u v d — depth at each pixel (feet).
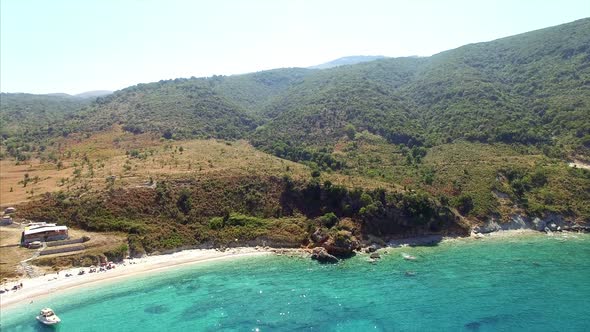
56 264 287.48
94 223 336.90
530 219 378.32
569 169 423.64
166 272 291.58
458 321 214.90
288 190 388.57
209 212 368.48
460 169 441.27
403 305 234.99
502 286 255.91
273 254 325.83
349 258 315.99
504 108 588.50
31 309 237.04
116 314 231.50
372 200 363.56
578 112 521.65
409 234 357.61
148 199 365.20
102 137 651.25
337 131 629.92
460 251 324.39
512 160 454.40
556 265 288.10
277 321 221.66
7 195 384.06
